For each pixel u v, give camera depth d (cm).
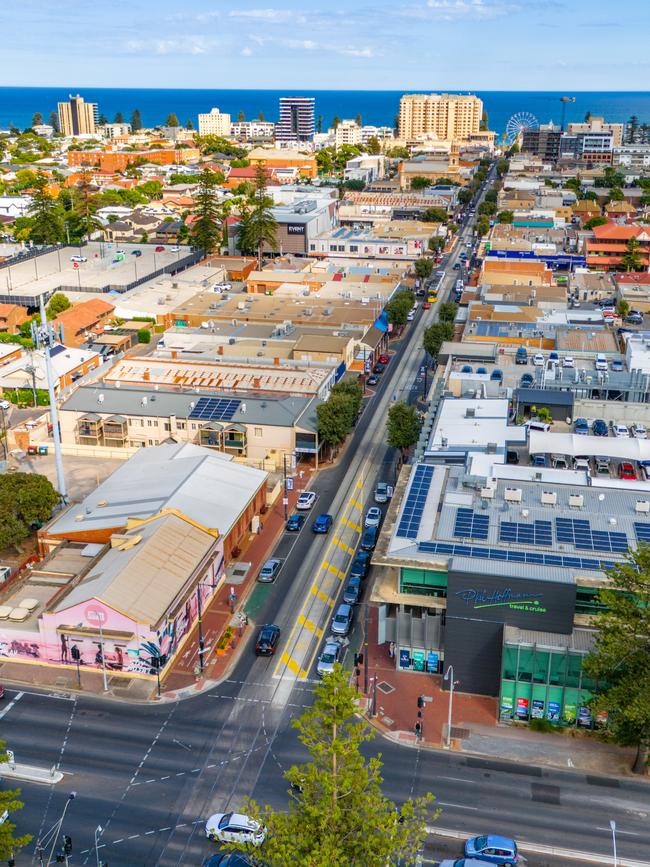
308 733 6612
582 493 10312
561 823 7388
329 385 16200
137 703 8881
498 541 9244
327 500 13188
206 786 7781
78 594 9469
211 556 10425
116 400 15000
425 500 10150
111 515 11238
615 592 8200
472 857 6925
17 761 8044
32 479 11656
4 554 11744
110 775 7900
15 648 9544
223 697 8975
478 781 7850
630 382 14625
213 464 12419
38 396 17250
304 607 10500
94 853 7075
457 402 13775
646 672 7538
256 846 6356
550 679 8419
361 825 6184
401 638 9256
